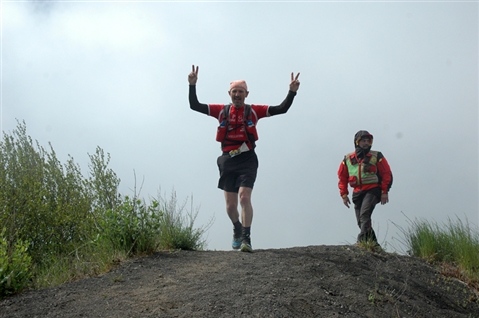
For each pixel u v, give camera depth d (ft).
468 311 18.97
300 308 15.05
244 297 15.14
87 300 15.01
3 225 25.17
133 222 20.67
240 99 21.83
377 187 24.20
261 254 20.61
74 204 29.66
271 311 14.37
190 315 13.70
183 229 22.82
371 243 22.98
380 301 17.15
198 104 22.13
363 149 24.58
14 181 29.96
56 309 14.42
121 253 19.97
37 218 26.96
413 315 16.80
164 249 21.80
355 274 19.12
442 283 20.84
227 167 22.09
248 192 21.54
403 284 19.25
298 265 18.99
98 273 18.28
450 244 23.95
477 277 21.70
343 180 25.46
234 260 19.31
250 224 21.50
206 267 18.28
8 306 14.96
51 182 31.60
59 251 25.72
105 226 20.94
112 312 13.93
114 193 31.83
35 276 19.69
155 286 16.03
